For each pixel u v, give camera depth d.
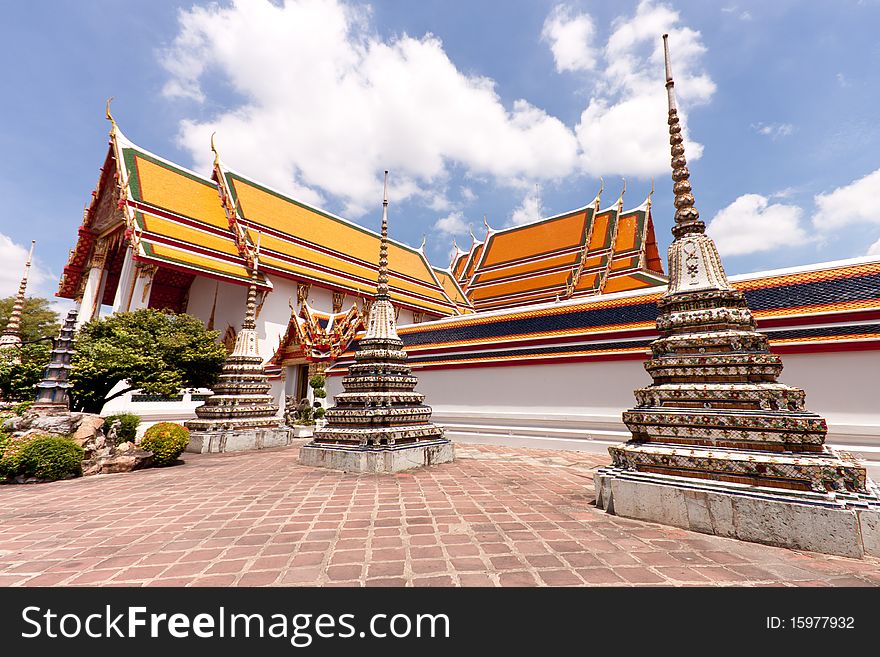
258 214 29.83
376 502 6.30
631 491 5.36
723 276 6.09
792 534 4.21
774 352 10.12
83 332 16.45
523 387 14.65
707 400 5.33
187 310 32.97
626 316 13.45
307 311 19.73
